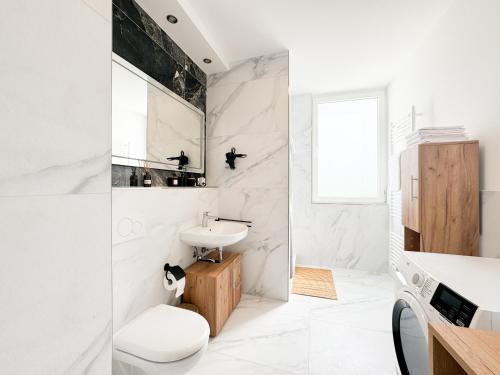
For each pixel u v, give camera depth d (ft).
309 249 10.59
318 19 5.96
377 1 5.38
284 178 7.33
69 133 1.50
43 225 1.36
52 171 1.41
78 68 1.56
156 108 5.61
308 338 5.45
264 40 6.81
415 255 3.89
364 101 10.43
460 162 4.47
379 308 6.80
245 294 7.66
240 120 7.77
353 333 5.63
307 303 7.09
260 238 7.55
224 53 7.44
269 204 7.48
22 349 1.26
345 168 10.70
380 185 10.03
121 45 4.61
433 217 4.64
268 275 7.46
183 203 5.82
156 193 4.83
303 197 10.67
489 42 4.30
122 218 3.96
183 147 6.73
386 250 9.66
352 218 10.08
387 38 6.75
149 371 3.28
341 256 10.21
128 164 4.76
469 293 2.51
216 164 8.00
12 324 1.22
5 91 1.20
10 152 1.21
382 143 10.00
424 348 3.03
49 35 1.38
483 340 1.81
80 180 1.57
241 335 5.54
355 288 8.14
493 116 4.22
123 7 4.66
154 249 4.77
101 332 1.70
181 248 5.77
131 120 4.85
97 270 1.68
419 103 6.99
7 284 1.20
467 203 4.42
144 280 4.49
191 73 7.24
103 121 1.73
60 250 1.44
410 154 5.29
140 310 4.36
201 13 5.73
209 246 5.67
